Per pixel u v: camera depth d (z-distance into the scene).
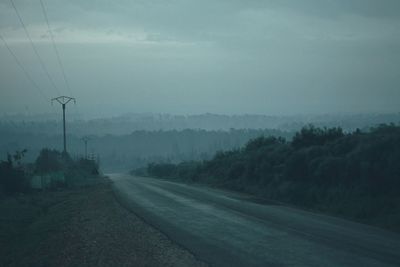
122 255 13.02
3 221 22.95
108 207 27.03
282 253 12.79
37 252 14.38
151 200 30.58
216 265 11.50
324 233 16.16
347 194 24.75
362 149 26.05
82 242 15.45
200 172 63.34
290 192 29.47
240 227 17.69
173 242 14.78
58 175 57.69
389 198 22.27
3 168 43.44
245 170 44.16
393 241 14.71
